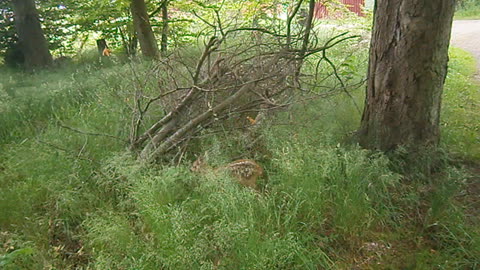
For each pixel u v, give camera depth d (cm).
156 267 268
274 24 642
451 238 300
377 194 336
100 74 687
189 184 352
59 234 328
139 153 418
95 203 350
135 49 895
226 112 451
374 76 404
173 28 889
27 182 373
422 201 349
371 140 415
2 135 495
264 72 455
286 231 302
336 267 284
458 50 1049
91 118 509
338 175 339
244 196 313
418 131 395
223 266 265
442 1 357
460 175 343
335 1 997
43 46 872
